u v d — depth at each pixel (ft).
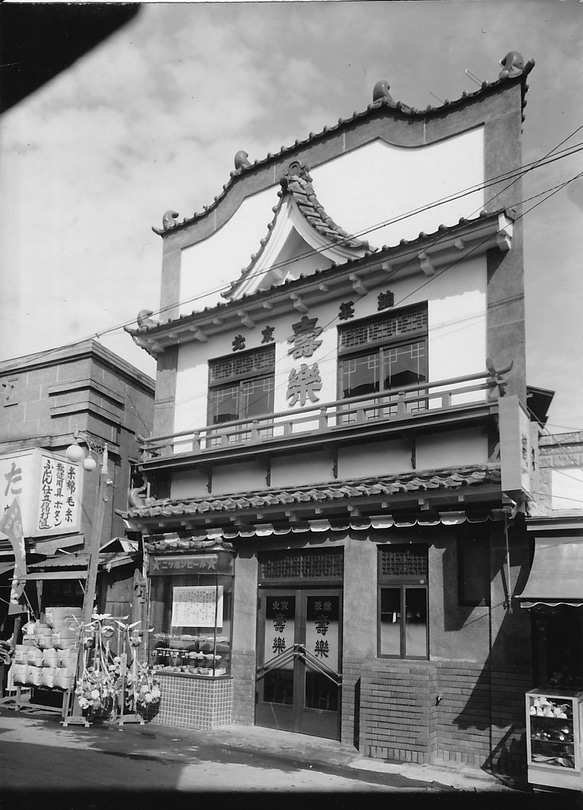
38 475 53.93
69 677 42.73
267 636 42.11
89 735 38.75
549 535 32.09
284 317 46.55
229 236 52.80
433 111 42.80
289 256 46.78
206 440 49.16
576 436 35.19
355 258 42.24
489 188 39.58
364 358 42.29
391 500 36.04
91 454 57.88
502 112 39.93
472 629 34.14
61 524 55.42
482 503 34.45
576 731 28.48
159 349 52.80
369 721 34.68
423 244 37.99
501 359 36.37
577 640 31.76
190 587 44.52
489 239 36.99
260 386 47.44
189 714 41.83
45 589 52.60
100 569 47.55
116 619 45.09
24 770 30.58
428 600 35.78
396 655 36.50
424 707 33.32
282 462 43.39
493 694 32.73
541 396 40.50
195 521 44.78
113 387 62.13
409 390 37.29
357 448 40.19
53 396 60.34
